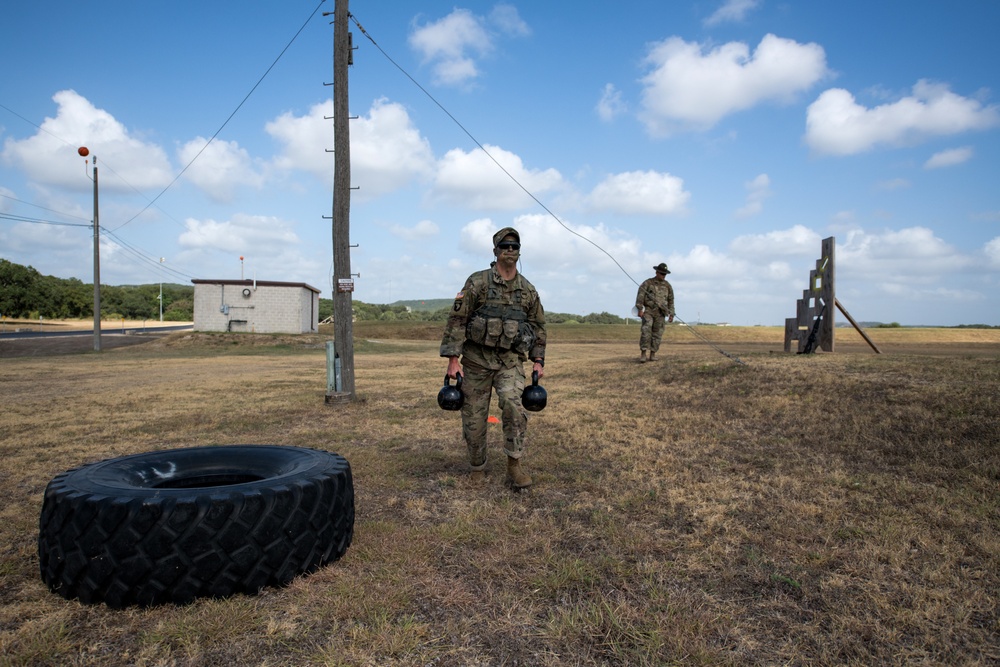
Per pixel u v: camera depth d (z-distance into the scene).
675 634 2.48
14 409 9.20
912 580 2.96
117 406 9.41
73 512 2.78
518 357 4.69
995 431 5.23
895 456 5.18
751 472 4.97
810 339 10.80
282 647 2.42
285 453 3.74
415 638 2.46
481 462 4.86
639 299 12.39
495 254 4.57
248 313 32.88
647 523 3.86
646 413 7.60
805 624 2.58
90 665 2.32
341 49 9.50
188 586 2.75
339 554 3.29
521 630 2.55
